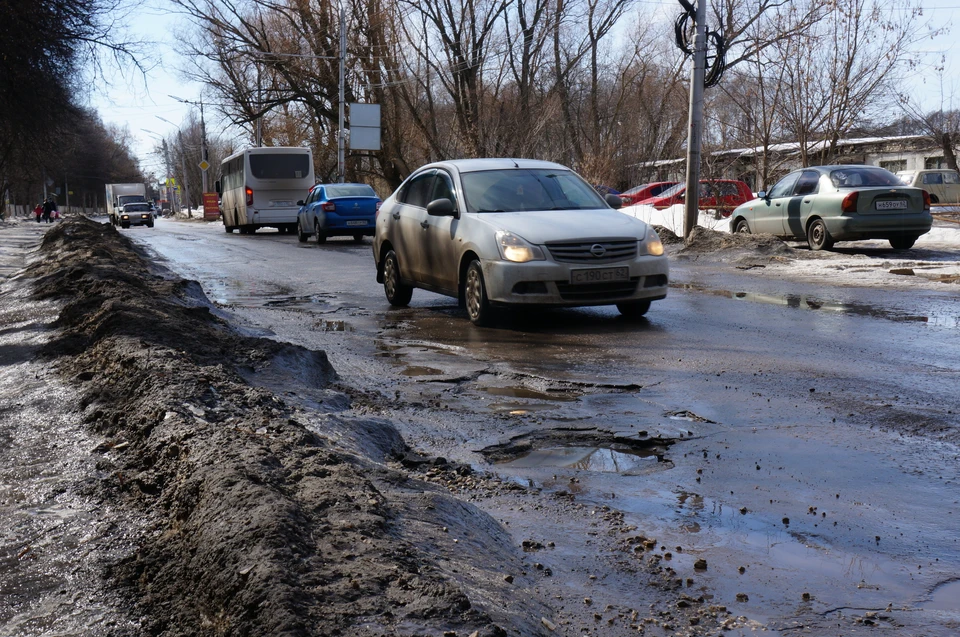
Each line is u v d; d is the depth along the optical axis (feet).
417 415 16.43
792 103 79.82
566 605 8.71
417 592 7.55
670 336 25.50
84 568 8.89
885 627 8.35
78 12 64.23
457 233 29.35
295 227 115.55
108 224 102.17
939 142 104.88
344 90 134.62
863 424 15.61
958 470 13.03
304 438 11.93
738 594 9.02
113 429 13.61
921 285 37.52
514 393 18.44
